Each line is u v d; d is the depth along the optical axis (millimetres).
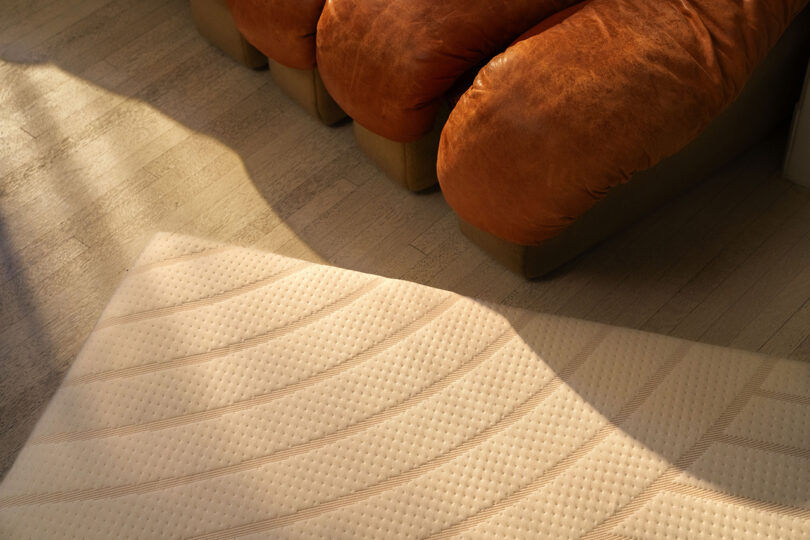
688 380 1383
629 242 1741
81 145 2012
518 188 1433
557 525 1239
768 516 1210
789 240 1704
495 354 1459
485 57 1577
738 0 1440
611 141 1373
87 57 2217
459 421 1373
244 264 1615
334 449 1350
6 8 2369
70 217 1867
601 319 1626
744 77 1447
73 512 1287
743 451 1285
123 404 1420
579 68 1386
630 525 1226
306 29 1747
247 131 2020
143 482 1319
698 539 1201
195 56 2203
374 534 1250
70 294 1733
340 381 1437
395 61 1555
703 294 1643
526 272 1655
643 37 1402
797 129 1693
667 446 1306
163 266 1616
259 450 1353
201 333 1511
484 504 1271
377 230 1810
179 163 1962
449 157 1505
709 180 1826
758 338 1571
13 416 1555
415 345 1480
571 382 1405
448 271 1729
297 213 1851
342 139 1987
